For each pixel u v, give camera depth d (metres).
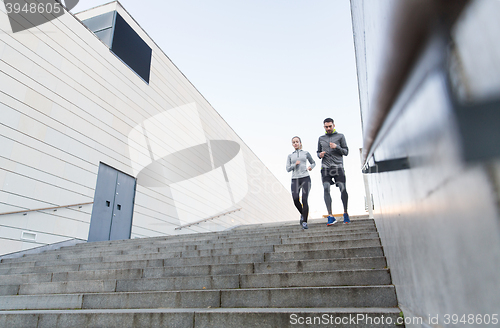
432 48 0.51
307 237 3.94
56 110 6.87
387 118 1.04
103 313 2.17
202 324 1.97
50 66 6.91
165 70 11.43
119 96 8.91
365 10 0.79
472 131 0.42
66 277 3.44
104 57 8.62
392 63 0.64
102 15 9.57
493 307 0.43
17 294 3.24
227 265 3.00
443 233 0.67
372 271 2.34
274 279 2.57
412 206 0.98
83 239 7.03
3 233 5.45
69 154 7.02
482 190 0.42
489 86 0.34
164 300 2.48
